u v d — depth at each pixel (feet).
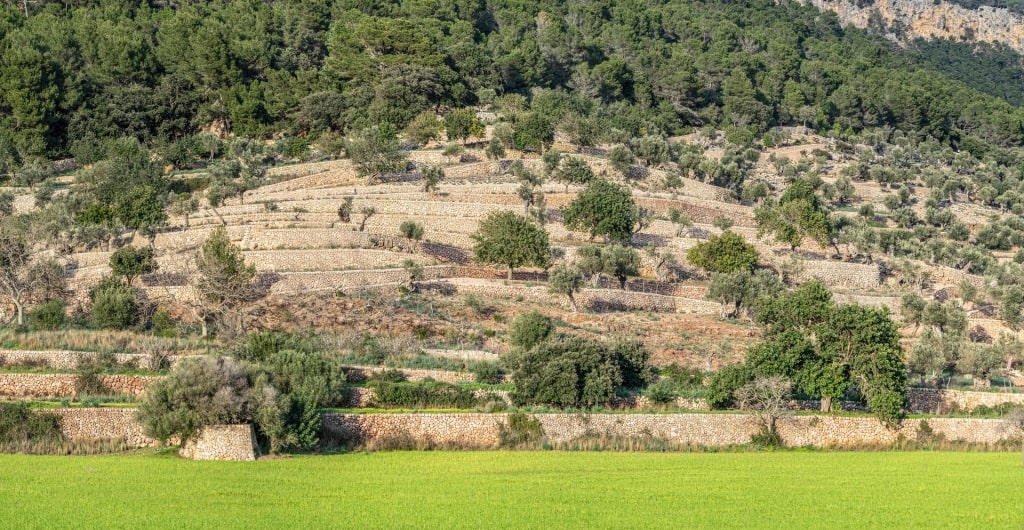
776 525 202.90
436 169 557.33
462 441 270.87
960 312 435.12
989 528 205.26
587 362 298.35
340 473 232.32
